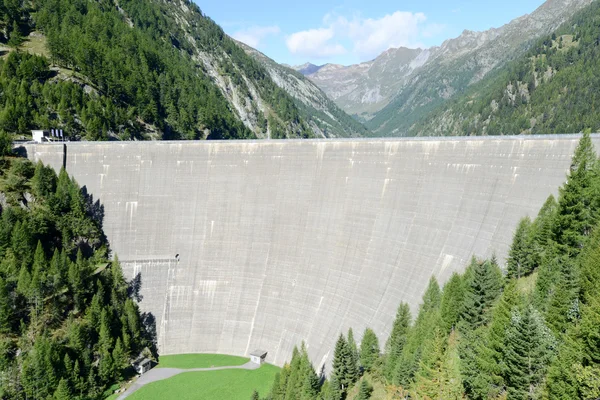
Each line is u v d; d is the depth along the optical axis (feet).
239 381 306.76
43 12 584.40
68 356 282.97
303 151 377.71
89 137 458.09
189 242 380.37
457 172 307.78
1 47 535.60
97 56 540.52
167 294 365.81
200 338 351.05
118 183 397.39
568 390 127.24
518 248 229.66
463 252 284.82
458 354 186.91
